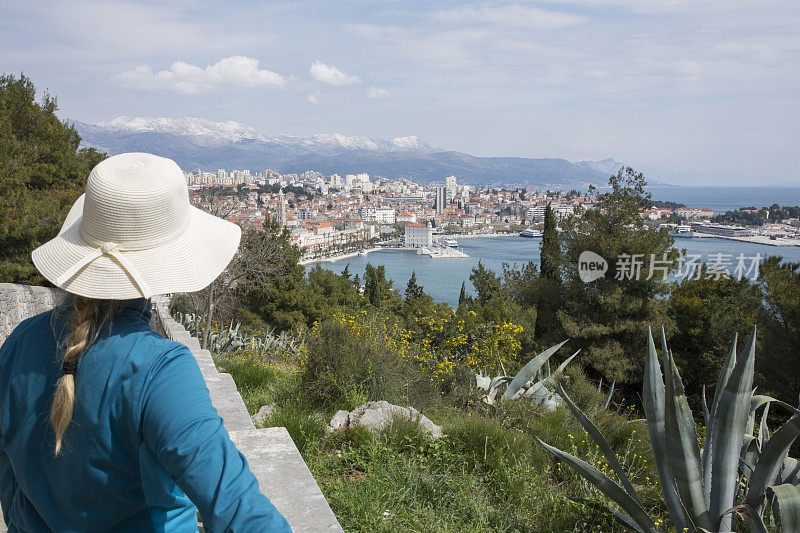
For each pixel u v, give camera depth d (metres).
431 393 6.98
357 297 50.75
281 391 6.41
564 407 6.00
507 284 23.91
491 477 3.83
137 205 1.00
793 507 2.36
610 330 19.22
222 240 1.16
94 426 0.91
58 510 0.96
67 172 20.47
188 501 1.05
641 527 3.15
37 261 1.07
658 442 3.01
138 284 0.97
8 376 1.01
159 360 0.95
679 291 19.80
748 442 3.42
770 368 15.52
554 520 3.34
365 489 3.33
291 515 2.29
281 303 33.16
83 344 0.93
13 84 19.00
